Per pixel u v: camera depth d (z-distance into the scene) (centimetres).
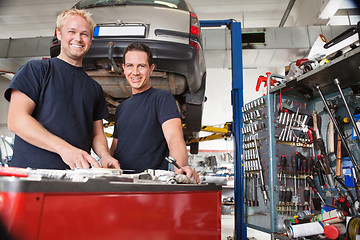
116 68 188
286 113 221
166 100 120
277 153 212
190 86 219
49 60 105
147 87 130
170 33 187
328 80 197
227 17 616
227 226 430
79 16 106
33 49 510
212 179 329
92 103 117
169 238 58
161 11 192
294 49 491
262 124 224
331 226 146
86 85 114
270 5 576
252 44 492
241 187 251
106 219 47
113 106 267
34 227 37
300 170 213
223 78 770
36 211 37
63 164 96
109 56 180
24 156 93
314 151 228
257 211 223
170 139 107
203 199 71
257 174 227
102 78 211
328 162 211
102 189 46
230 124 291
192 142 382
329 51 207
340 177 203
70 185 42
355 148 199
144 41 184
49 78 100
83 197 44
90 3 200
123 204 50
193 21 198
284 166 210
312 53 219
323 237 154
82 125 107
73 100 106
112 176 55
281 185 208
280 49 492
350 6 487
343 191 202
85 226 43
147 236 53
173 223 60
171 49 186
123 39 183
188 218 64
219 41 496
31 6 572
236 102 279
